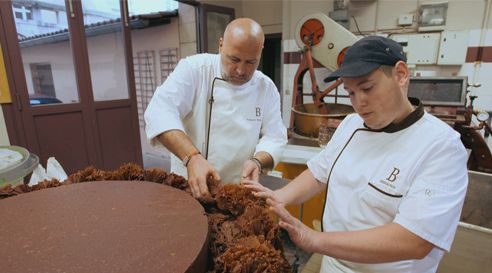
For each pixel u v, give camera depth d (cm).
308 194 116
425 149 78
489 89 288
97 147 318
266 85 140
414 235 72
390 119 82
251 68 114
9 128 257
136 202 87
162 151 477
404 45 309
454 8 287
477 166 225
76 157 304
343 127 110
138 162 359
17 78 254
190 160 105
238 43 107
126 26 323
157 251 66
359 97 78
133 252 65
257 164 124
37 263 61
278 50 455
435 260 88
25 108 262
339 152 104
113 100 325
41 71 270
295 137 243
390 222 81
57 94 284
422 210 72
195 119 135
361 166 92
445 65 300
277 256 69
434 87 236
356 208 93
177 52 432
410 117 83
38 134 273
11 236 70
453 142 76
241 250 69
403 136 84
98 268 60
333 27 244
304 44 259
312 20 251
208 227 76
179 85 124
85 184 99
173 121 117
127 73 334
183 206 85
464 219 149
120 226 75
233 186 97
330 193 104
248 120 135
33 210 82
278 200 95
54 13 269
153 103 122
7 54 246
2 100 248
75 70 291
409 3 306
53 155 287
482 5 276
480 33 281
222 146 133
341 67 78
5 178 101
